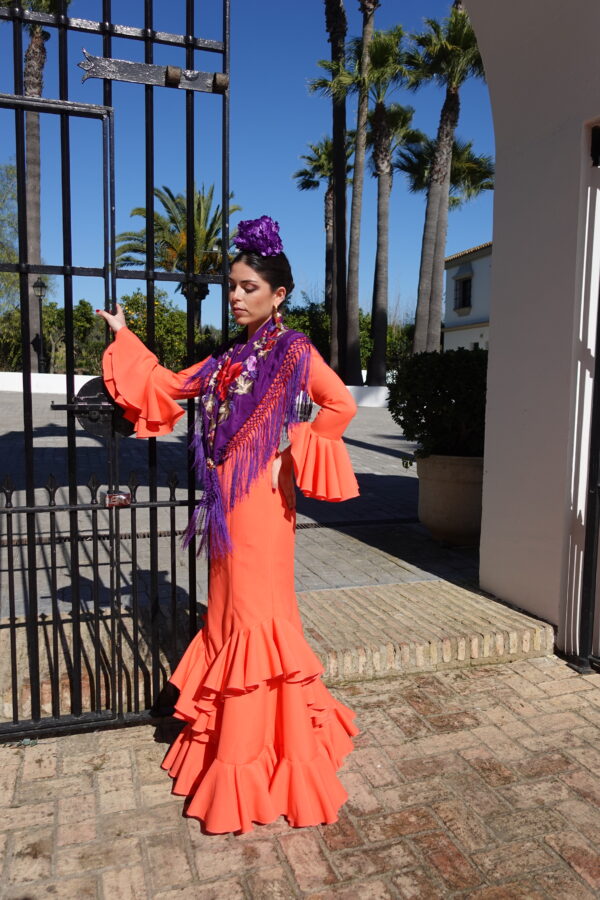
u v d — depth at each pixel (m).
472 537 4.81
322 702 2.30
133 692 2.68
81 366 27.17
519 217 3.48
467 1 3.47
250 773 2.11
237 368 2.13
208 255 27.52
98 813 2.16
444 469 4.69
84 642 2.99
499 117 3.55
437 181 21.16
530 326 3.44
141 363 2.26
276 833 2.10
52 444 9.64
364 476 8.22
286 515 2.19
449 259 31.55
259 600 2.14
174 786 2.26
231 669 2.12
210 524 2.17
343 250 21.69
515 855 2.02
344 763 2.46
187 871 1.93
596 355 3.06
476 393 4.46
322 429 2.06
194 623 2.66
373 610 3.54
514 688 3.03
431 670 3.15
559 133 3.18
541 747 2.57
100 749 2.51
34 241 17.27
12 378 19.61
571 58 3.06
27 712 2.62
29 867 1.92
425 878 1.92
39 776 2.34
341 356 22.55
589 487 3.08
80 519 5.54
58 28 2.17
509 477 3.65
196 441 2.26
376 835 2.09
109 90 2.23
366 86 20.22
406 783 2.35
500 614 3.52
